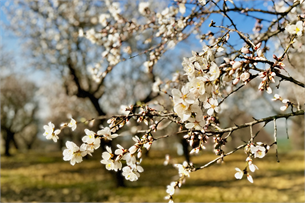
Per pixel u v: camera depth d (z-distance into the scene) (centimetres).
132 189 767
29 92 2306
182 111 119
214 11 225
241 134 1641
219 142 170
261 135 1781
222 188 739
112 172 815
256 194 650
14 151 2773
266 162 1293
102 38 330
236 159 1404
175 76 272
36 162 1608
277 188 716
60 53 760
